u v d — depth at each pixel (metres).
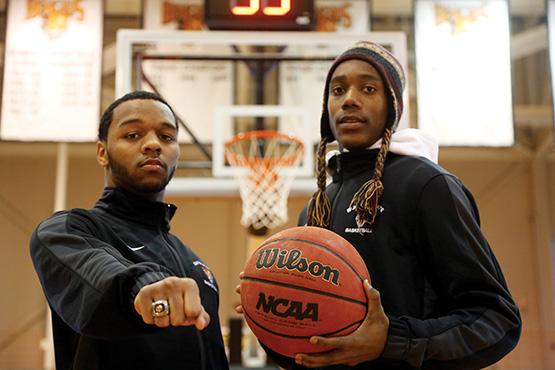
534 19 8.12
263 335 1.45
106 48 7.69
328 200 1.83
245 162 4.84
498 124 5.29
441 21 5.51
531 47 7.79
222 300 9.32
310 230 1.52
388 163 1.78
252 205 4.77
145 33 4.34
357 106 1.78
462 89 5.38
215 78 6.05
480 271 1.53
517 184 9.49
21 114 5.41
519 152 9.45
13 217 9.37
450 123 5.32
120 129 1.81
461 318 1.47
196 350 1.71
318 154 1.93
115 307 1.23
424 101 5.36
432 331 1.42
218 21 4.07
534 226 9.30
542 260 9.05
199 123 5.98
